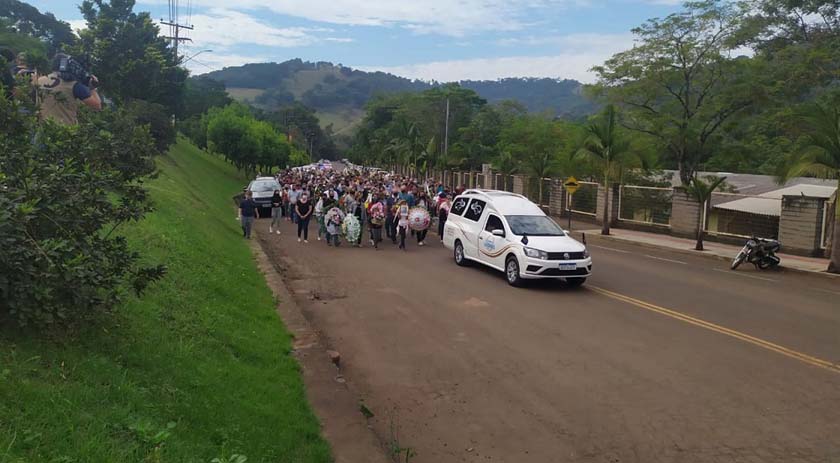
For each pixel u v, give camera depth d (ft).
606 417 22.63
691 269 58.49
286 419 19.45
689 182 95.66
